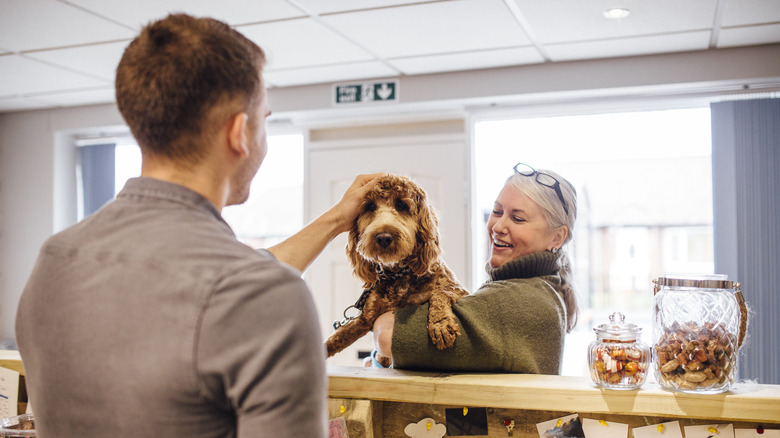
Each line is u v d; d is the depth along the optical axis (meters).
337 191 4.12
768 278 3.25
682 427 1.01
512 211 1.31
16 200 4.59
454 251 3.84
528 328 1.14
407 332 1.14
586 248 6.15
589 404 1.01
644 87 3.35
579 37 3.01
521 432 1.09
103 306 0.64
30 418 1.11
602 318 6.18
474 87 3.61
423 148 3.94
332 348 1.29
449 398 1.07
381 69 3.60
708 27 2.86
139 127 0.70
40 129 4.55
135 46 0.70
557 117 3.76
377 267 1.31
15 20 2.74
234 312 0.61
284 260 1.16
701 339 0.99
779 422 0.94
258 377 0.60
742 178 3.31
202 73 0.67
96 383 0.63
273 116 4.10
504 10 2.65
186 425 0.61
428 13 2.69
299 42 3.09
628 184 5.86
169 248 0.65
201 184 0.71
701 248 5.84
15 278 4.57
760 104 3.30
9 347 4.18
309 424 0.61
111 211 0.70
